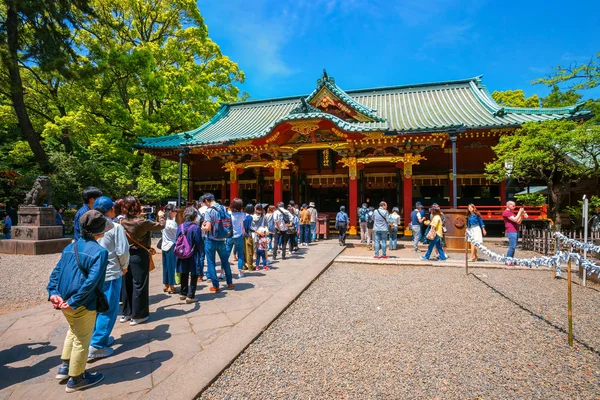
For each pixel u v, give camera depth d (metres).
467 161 18.89
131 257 4.70
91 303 2.94
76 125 19.12
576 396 3.11
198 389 2.99
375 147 17.34
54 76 18.33
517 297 6.42
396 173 19.70
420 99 21.84
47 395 2.92
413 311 5.60
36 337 4.34
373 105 22.02
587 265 4.20
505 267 9.09
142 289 4.74
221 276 7.80
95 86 19.58
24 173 22.36
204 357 3.61
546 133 11.48
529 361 3.81
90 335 3.10
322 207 22.38
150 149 20.38
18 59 16.34
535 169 13.06
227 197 23.70
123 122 21.14
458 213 12.28
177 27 26.34
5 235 16.20
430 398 3.05
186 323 4.73
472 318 5.25
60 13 15.77
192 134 21.55
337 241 15.39
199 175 24.17
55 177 18.11
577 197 17.48
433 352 4.03
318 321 5.07
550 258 5.05
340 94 17.23
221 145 18.17
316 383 3.28
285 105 26.06
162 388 2.99
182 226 5.69
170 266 6.34
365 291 6.88
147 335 4.30
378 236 10.60
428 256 10.35
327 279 7.98
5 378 3.26
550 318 5.25
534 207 15.27
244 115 25.62
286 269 8.66
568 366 3.70
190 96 24.39
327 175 21.61
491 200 18.66
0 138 24.91
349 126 15.52
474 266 9.23
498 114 16.52
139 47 21.08
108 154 21.95
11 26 15.38
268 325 4.73
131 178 20.89
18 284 7.61
